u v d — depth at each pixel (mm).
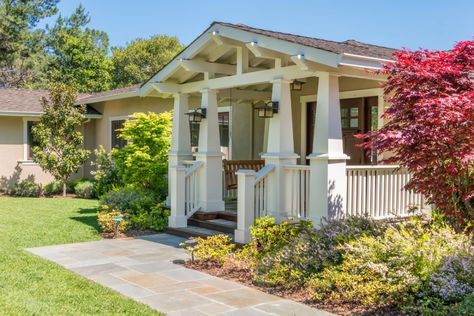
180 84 10109
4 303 4879
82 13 34750
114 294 5371
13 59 29359
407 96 5715
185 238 8758
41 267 6516
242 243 7594
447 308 4336
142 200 10477
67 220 10617
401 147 5871
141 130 11898
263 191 7992
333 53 6445
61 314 4625
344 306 4949
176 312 4836
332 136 6984
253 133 12422
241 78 8547
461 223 6176
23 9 30328
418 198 8047
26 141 17219
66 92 15633
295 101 10734
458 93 5879
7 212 11742
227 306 5031
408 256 5117
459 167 5863
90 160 18562
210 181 9352
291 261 5961
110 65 34406
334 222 6332
